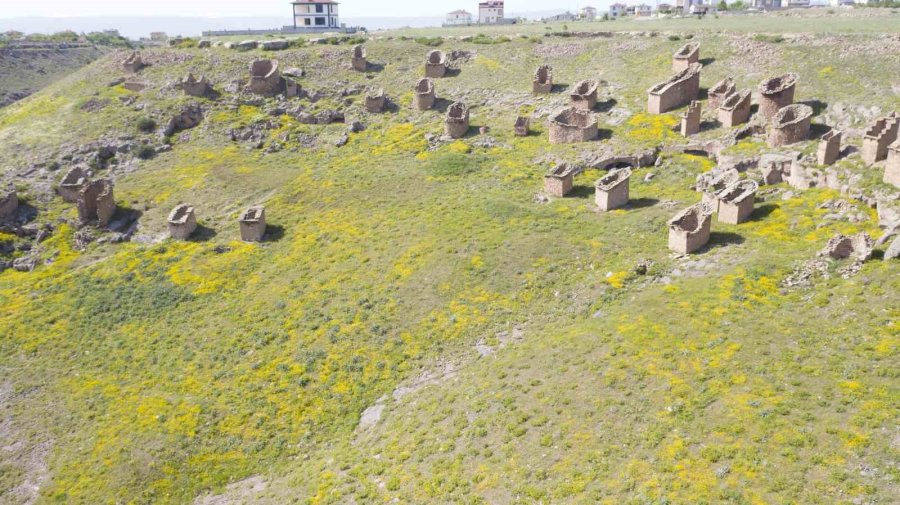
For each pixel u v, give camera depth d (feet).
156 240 189.78
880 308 103.14
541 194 187.32
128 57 309.83
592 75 263.90
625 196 174.91
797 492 70.85
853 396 84.33
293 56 306.96
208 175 223.51
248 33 438.81
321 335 138.31
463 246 160.97
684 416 87.71
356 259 165.89
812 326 103.50
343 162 230.48
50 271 177.37
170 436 114.62
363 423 114.01
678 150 194.80
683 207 164.86
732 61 242.37
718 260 134.00
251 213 188.24
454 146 227.20
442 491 86.02
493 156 218.59
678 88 219.61
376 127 253.03
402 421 108.68
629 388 96.94
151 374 133.49
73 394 129.49
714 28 292.20
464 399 107.76
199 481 106.42
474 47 308.81
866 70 207.21
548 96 252.42
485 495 82.99
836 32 245.04
